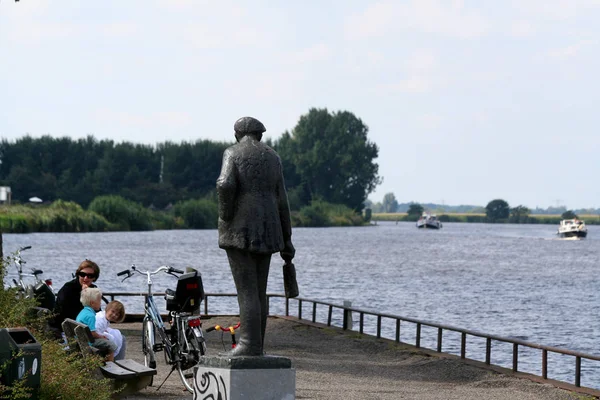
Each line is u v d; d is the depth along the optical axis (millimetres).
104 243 117625
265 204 10828
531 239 187875
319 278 67500
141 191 190375
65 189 186125
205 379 10891
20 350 10266
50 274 61844
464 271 79125
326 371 18656
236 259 10820
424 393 15953
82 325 12750
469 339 33156
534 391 16250
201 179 198750
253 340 10789
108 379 12086
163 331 14828
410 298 51500
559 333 36875
